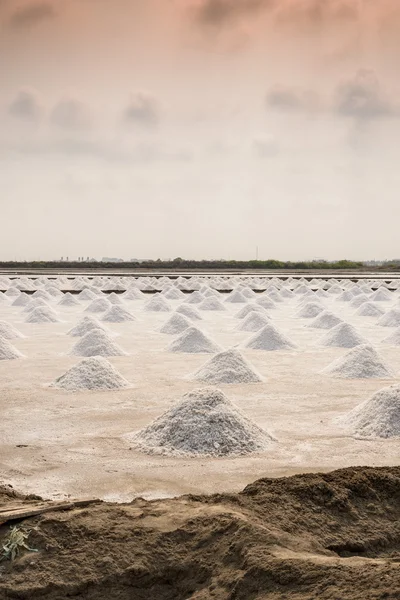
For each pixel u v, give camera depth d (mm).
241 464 8352
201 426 9023
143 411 11242
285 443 9352
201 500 6422
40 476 7840
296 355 18297
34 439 9492
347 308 34875
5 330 21766
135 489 7406
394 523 6094
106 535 5551
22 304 35500
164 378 14414
